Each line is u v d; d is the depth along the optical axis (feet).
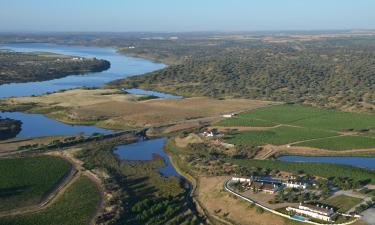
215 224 408.05
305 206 402.72
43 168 537.65
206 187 487.20
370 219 383.45
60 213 422.41
